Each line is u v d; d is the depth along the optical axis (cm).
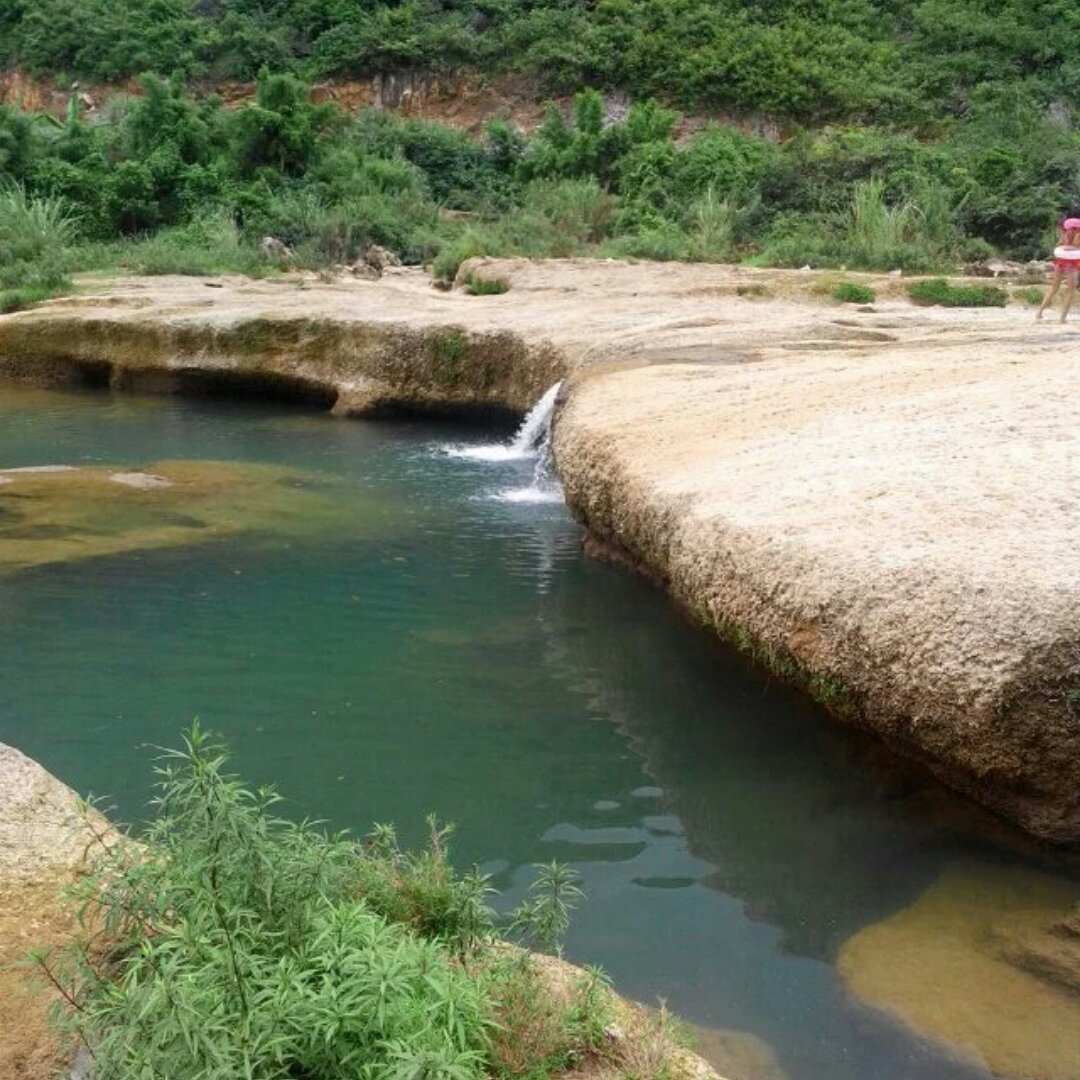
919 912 427
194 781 293
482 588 803
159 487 1061
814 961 399
